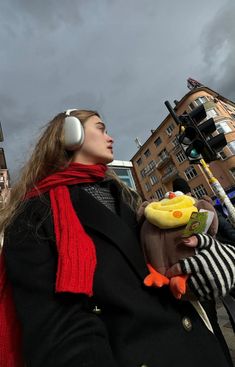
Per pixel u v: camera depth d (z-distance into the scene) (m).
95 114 1.49
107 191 1.30
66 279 0.75
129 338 0.77
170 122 33.25
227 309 1.26
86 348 0.67
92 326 0.72
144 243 1.03
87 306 0.80
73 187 1.14
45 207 1.02
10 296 0.93
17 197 1.26
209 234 1.12
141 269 0.93
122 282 0.86
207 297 0.90
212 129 4.86
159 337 0.81
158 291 0.93
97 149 1.34
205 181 27.22
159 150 35.44
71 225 0.92
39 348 0.66
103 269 0.86
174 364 0.77
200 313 0.99
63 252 0.82
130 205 1.40
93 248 0.88
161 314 0.86
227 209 5.27
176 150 31.89
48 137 1.37
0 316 0.90
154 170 36.38
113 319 0.81
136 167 40.94
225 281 0.86
